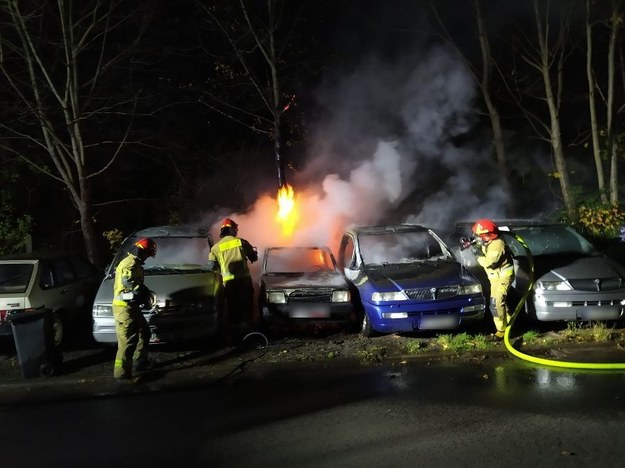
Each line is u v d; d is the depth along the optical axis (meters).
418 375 6.53
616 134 14.51
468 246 8.13
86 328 9.49
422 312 7.66
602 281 7.70
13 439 5.15
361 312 8.60
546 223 9.49
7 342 8.24
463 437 4.74
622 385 5.91
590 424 4.89
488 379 6.28
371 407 5.56
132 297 6.70
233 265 8.68
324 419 5.30
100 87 13.14
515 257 8.57
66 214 15.14
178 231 9.68
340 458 4.45
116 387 6.61
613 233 12.37
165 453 4.71
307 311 8.23
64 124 12.50
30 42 10.73
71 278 9.21
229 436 5.01
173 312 7.62
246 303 8.80
